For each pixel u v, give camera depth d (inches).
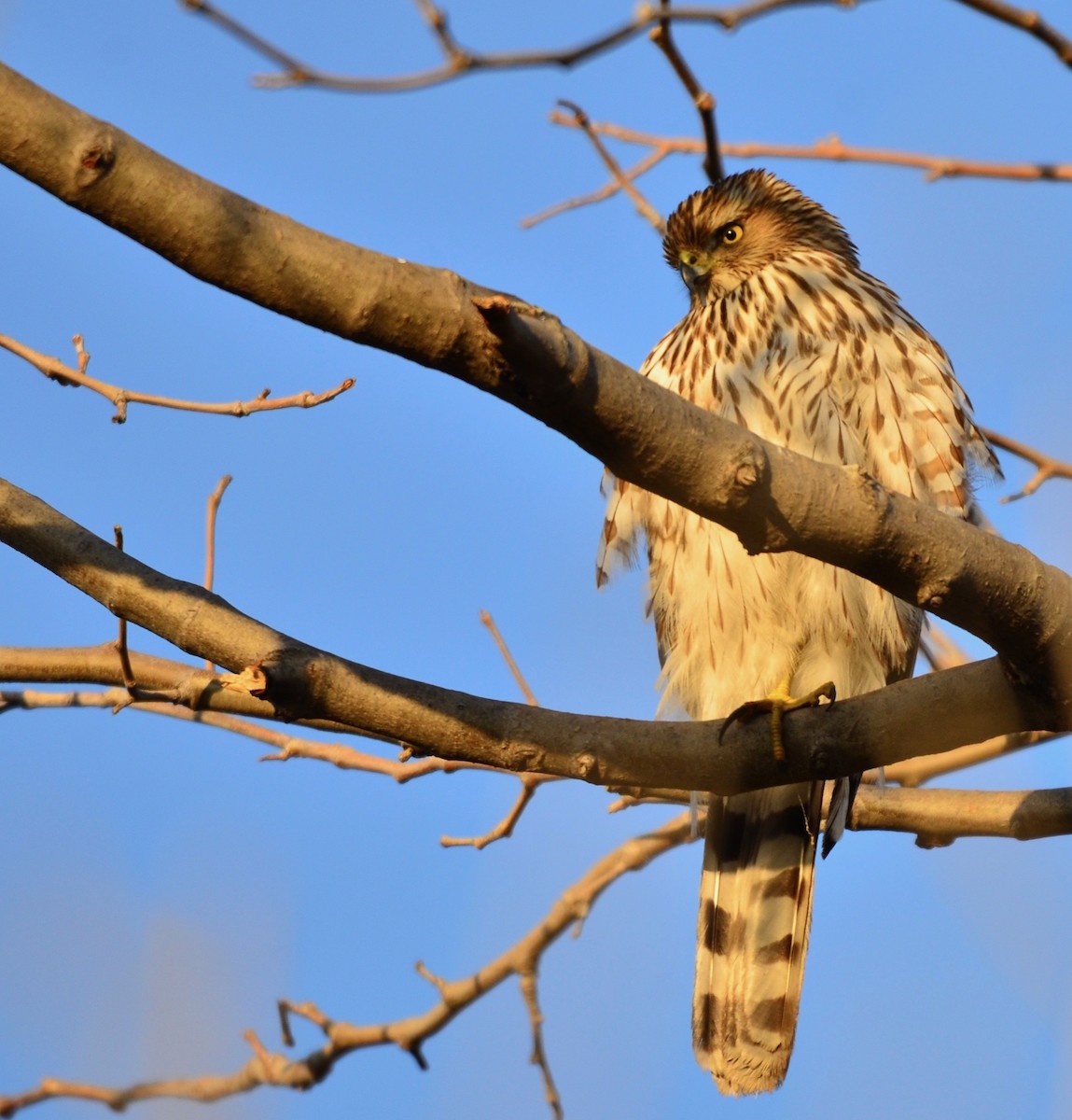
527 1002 440.1
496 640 412.8
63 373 294.0
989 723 292.5
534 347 219.9
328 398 294.4
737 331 450.6
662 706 462.3
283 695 295.1
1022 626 266.7
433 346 217.6
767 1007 430.6
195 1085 415.8
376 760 393.1
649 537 460.4
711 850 438.6
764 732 313.4
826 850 412.2
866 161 400.2
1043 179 382.0
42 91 199.6
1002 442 434.3
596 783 315.6
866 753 307.6
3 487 305.3
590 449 239.8
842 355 434.9
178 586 301.1
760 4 281.4
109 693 378.9
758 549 256.1
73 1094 387.9
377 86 292.7
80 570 301.3
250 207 208.8
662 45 394.6
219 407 293.6
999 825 399.9
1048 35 315.6
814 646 442.6
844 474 253.8
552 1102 435.5
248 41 289.4
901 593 266.2
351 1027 434.9
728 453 242.8
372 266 212.8
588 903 446.0
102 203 202.8
